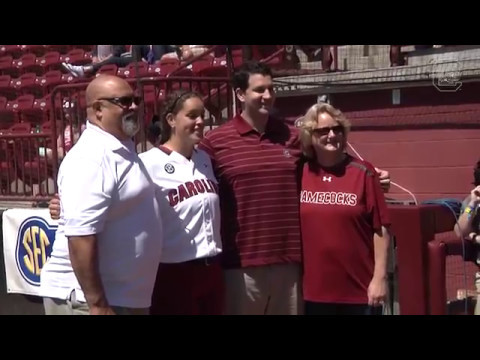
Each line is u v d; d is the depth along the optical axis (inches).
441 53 319.9
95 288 134.3
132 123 141.9
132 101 142.1
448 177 279.6
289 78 320.8
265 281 160.6
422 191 286.8
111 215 137.9
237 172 159.2
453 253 180.4
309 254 161.8
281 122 167.9
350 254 158.7
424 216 178.1
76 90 246.7
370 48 349.7
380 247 159.0
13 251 240.1
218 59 362.3
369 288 157.9
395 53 322.3
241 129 162.6
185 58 380.5
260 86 158.6
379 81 292.7
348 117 309.1
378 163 300.2
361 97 304.7
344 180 160.1
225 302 163.5
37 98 454.0
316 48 370.6
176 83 288.8
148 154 157.2
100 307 134.5
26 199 257.8
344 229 158.6
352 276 159.6
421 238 176.6
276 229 159.6
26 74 461.1
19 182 271.0
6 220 241.4
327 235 159.3
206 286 160.2
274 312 164.4
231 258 160.2
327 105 160.7
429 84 279.3
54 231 224.1
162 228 153.0
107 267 139.5
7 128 414.6
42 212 228.5
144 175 143.3
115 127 140.4
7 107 424.5
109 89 139.1
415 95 287.4
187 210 154.9
